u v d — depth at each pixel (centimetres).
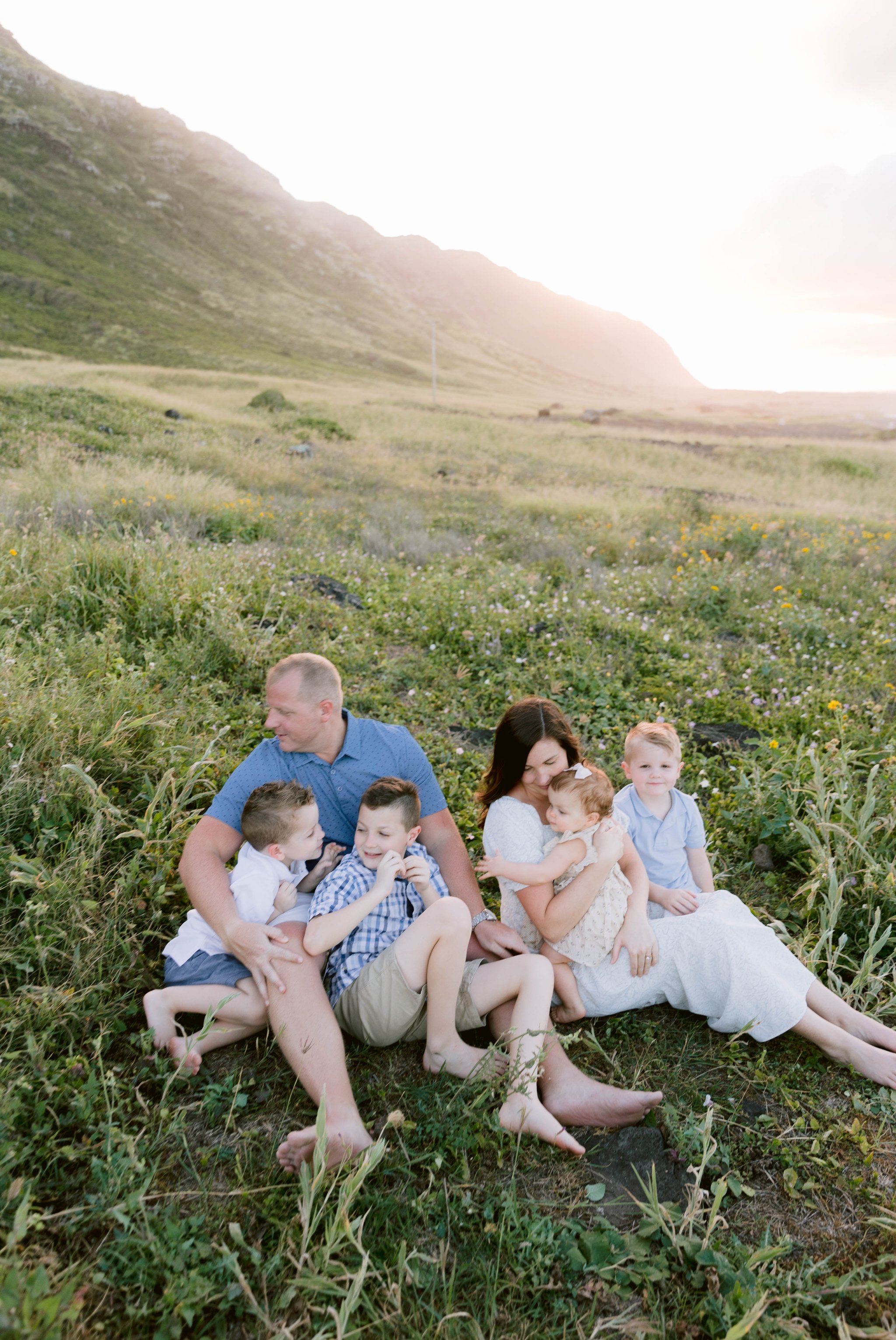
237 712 485
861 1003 297
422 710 547
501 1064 250
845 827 373
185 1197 209
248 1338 180
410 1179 222
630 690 600
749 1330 171
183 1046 245
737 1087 262
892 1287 198
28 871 290
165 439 1777
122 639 547
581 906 274
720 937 275
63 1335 165
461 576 900
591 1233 206
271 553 852
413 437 2708
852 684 634
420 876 267
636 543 1154
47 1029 242
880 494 2348
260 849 276
